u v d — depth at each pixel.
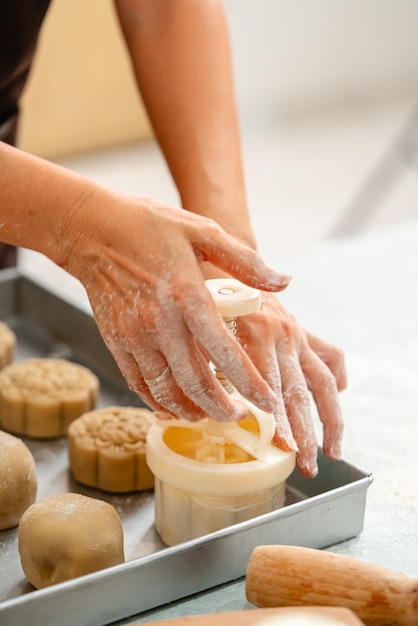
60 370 1.33
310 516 0.93
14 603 0.77
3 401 1.28
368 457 1.17
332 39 4.97
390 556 0.96
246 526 0.88
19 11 1.40
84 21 3.85
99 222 0.88
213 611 0.87
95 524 0.93
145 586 0.85
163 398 0.91
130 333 0.88
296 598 0.81
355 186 4.12
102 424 1.17
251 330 1.01
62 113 4.00
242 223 1.13
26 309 1.56
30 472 1.06
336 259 1.88
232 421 0.90
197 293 0.85
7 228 0.92
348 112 5.07
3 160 0.90
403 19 5.20
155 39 1.29
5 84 1.49
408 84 5.43
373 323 1.59
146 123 4.28
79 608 0.81
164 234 0.87
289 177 4.20
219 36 1.30
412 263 1.87
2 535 1.03
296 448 0.96
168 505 0.98
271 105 4.92
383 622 0.79
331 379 1.05
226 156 1.19
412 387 1.37
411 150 4.04
